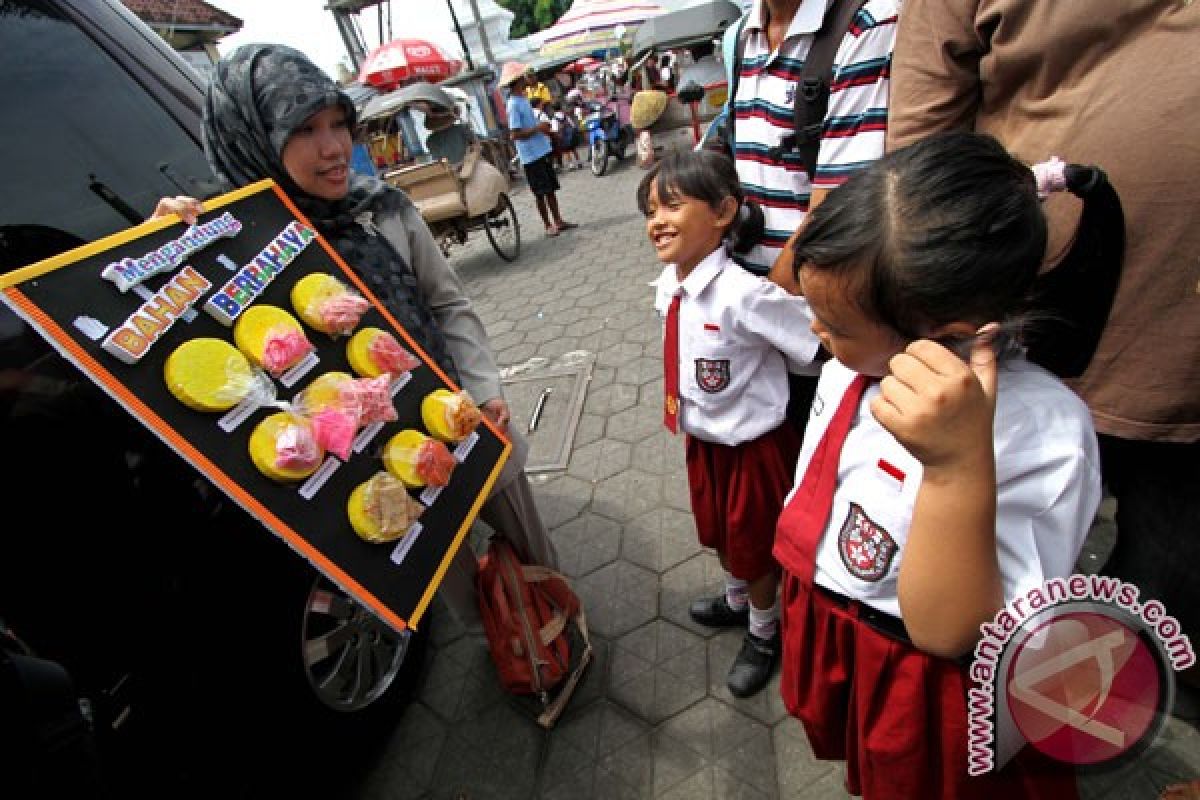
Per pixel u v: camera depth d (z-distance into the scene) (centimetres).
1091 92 94
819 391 107
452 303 165
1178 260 91
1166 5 85
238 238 113
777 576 164
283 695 146
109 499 114
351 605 167
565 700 178
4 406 104
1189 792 97
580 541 241
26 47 137
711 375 145
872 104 132
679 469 268
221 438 98
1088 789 104
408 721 188
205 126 133
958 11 109
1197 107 84
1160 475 109
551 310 481
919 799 94
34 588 104
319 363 116
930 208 68
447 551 126
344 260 137
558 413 330
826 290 77
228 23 796
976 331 72
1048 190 79
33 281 84
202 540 128
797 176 154
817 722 111
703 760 160
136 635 116
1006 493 75
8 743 74
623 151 1105
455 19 1167
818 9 135
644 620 202
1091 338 87
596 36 1385
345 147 132
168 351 96
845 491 93
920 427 64
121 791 110
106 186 138
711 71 816
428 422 130
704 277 140
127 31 155
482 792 165
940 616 71
